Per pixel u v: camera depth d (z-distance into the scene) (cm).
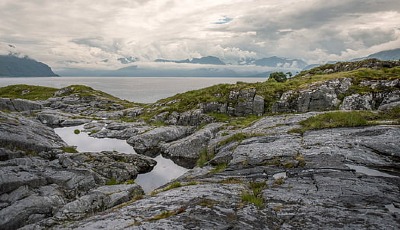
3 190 2436
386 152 2502
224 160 3084
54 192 2555
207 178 2588
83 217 2189
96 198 2406
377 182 2033
